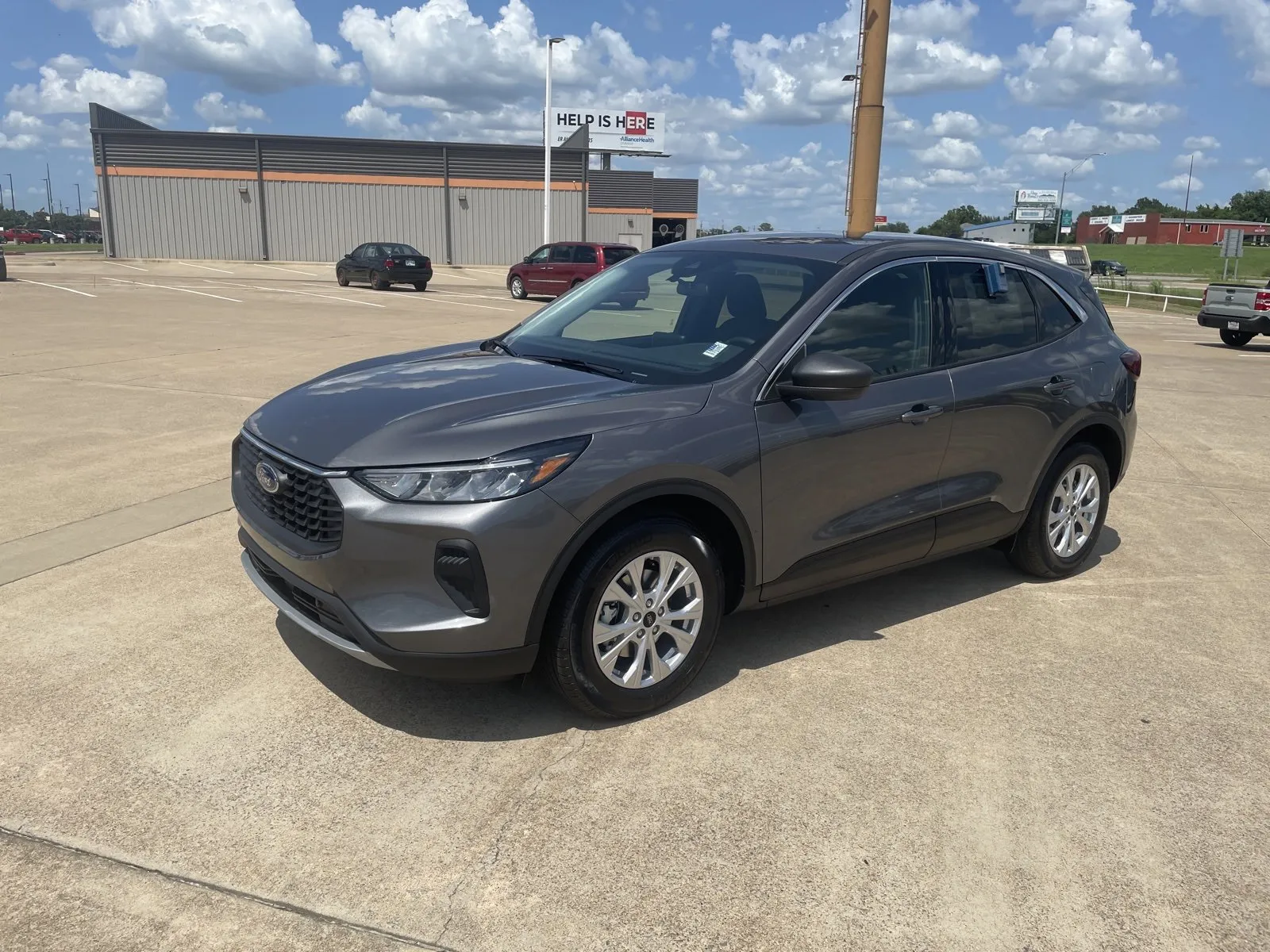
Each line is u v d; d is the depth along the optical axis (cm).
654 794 295
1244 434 907
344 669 367
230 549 491
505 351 420
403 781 298
